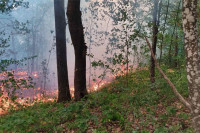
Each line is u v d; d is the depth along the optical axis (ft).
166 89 26.14
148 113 20.03
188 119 17.25
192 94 8.64
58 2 32.83
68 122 19.93
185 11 8.59
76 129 18.19
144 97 25.23
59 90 33.60
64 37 33.60
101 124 18.22
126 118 18.62
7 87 26.78
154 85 27.71
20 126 18.13
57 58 33.58
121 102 25.38
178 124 15.92
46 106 30.83
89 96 28.76
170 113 18.86
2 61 28.84
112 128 17.28
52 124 19.44
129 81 37.24
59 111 23.09
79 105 22.45
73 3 27.58
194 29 8.51
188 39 8.63
